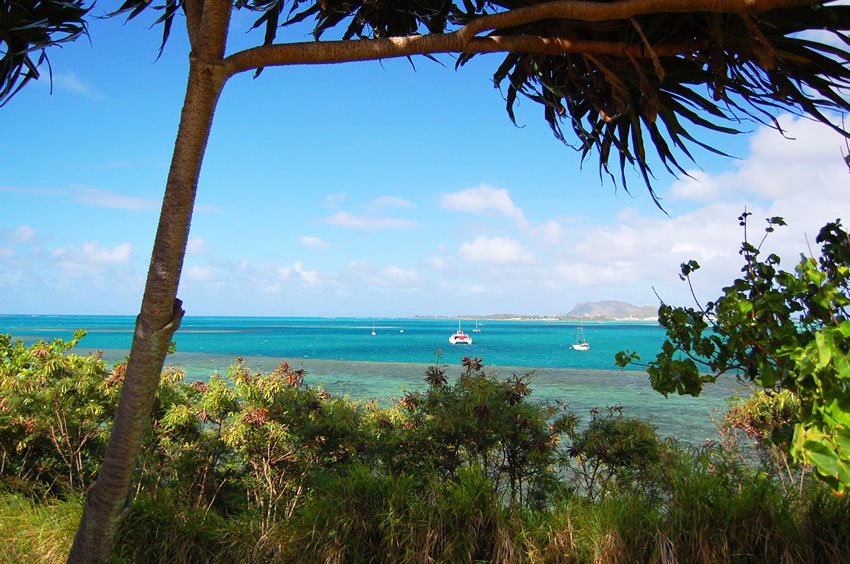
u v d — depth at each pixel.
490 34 2.32
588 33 2.29
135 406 2.31
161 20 2.47
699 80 2.20
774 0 1.80
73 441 4.05
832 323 2.11
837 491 1.71
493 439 3.46
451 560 2.83
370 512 3.05
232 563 3.06
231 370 3.90
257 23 2.56
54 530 3.22
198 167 2.30
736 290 2.47
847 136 1.98
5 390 3.94
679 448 3.55
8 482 3.74
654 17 2.08
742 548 2.74
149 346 2.29
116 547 3.00
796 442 1.81
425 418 3.62
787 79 2.05
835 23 1.90
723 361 2.45
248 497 3.74
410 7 2.54
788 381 2.15
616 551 2.80
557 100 2.62
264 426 3.65
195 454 3.80
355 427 3.73
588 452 3.41
